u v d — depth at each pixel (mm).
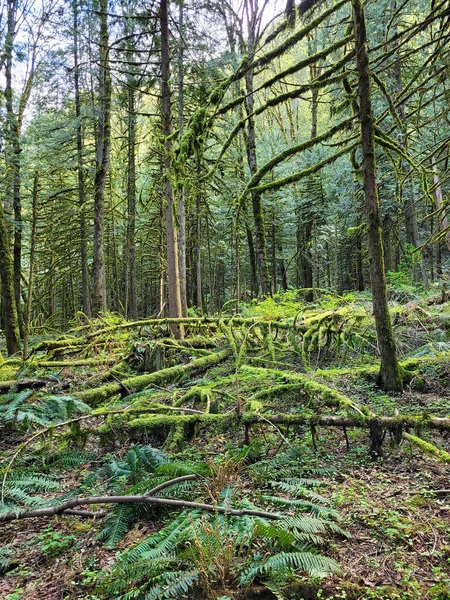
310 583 2963
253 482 4531
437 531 3447
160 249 22344
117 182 24562
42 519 4328
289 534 3109
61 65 15914
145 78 13922
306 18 7375
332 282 28656
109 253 29438
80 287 32062
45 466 5219
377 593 2859
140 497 3967
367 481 4410
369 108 6152
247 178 18062
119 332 11211
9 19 16312
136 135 19141
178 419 5660
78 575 3422
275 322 8914
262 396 6031
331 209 20188
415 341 9055
